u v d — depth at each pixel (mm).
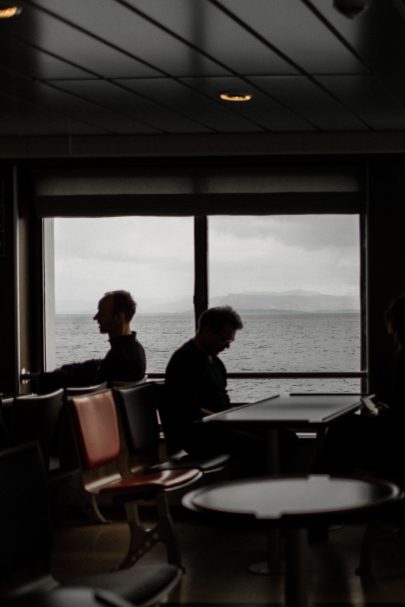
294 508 2652
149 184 7102
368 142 6797
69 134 6887
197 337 5605
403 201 6793
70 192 7164
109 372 6043
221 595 4594
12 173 7020
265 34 4379
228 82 5301
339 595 4578
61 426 5492
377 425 4746
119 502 4578
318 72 5094
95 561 5293
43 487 2980
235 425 4496
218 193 7055
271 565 5027
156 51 4664
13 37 4398
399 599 4500
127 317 6121
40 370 7293
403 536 4938
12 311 7012
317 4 3947
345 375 7027
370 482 3045
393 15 4094
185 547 5625
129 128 6656
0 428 5484
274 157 6883
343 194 6961
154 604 2879
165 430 5512
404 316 4801
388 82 5316
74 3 3912
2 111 6031
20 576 2885
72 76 5145
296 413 4773
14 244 7023
